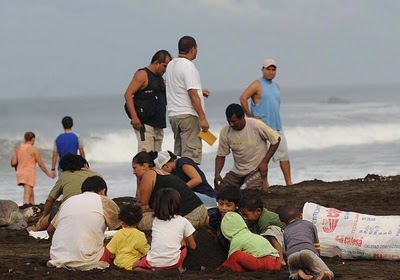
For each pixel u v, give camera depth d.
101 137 49.84
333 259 13.86
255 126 18.25
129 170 40.75
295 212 12.52
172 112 17.97
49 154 48.72
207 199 15.21
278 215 13.05
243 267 12.76
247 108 21.58
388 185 23.84
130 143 49.62
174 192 12.88
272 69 21.62
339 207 19.03
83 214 13.02
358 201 20.11
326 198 20.78
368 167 37.78
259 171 18.39
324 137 57.16
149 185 14.16
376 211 18.36
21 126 62.94
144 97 18.16
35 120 69.88
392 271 12.90
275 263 12.78
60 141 24.67
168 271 12.46
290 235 12.22
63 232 13.04
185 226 12.84
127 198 21.59
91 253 12.96
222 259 13.16
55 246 13.06
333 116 73.38
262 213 13.57
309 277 11.84
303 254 11.82
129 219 13.12
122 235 13.07
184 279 12.17
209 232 13.56
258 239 12.84
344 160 41.84
